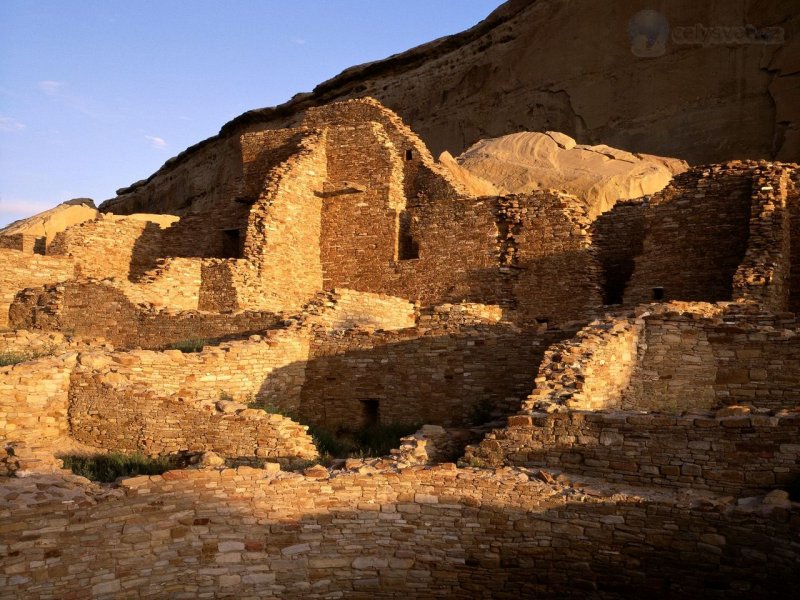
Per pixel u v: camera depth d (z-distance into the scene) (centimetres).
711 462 1125
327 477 1234
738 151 3712
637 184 2905
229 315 2088
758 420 1107
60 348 1794
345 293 2061
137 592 1113
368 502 1215
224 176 6631
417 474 1226
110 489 1152
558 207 2356
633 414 1210
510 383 1667
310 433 1700
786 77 3659
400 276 2661
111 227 3030
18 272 2656
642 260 2142
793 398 1381
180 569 1141
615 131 4162
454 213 2553
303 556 1183
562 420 1233
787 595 1003
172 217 3800
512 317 2383
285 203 2702
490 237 2464
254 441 1448
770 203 1892
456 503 1198
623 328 1507
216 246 3095
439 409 1730
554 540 1141
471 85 5191
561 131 4447
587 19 4506
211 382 1705
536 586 1148
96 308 2359
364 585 1184
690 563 1070
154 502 1152
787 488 1074
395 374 1795
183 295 2492
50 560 1076
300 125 3073
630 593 1101
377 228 2762
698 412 1202
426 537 1194
